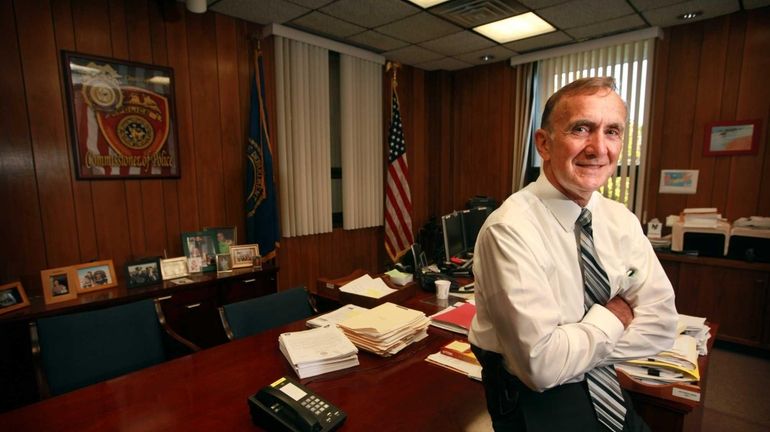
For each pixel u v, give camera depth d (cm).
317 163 375
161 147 282
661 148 355
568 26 344
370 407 114
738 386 258
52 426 106
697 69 334
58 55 238
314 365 132
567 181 84
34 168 235
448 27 345
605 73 381
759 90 310
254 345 156
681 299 316
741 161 320
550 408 86
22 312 202
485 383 96
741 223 304
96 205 259
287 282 368
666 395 116
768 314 284
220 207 319
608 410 89
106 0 254
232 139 322
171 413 111
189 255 281
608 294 91
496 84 456
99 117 255
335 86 402
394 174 409
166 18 282
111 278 244
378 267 454
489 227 87
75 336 160
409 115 473
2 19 220
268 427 104
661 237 345
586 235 91
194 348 174
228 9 303
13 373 198
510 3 297
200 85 302
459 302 203
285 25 336
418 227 497
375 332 146
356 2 293
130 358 171
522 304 78
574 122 81
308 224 372
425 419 109
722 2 295
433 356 145
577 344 80
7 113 224
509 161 457
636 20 329
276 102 346
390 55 426
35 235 237
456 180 500
